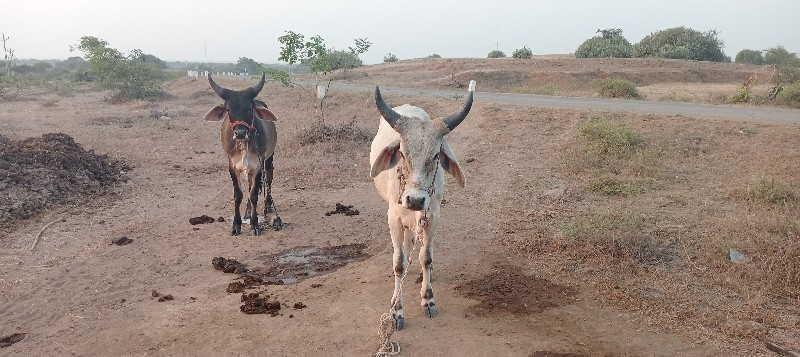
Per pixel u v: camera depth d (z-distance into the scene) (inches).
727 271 257.9
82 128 738.8
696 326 216.1
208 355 201.5
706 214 327.9
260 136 337.4
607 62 1635.1
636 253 276.7
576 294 246.1
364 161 508.4
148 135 697.6
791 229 286.0
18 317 231.0
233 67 3250.5
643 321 221.5
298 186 444.1
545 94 935.0
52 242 318.0
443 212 362.3
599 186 383.9
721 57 2170.3
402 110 239.1
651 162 418.9
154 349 206.1
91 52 1093.8
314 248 315.3
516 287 254.4
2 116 846.5
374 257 297.3
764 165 400.2
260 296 249.8
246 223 358.9
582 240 291.6
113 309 238.5
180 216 373.4
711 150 440.5
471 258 289.3
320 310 234.2
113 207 388.2
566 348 201.9
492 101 738.2
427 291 230.2
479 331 214.8
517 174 432.5
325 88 662.5
